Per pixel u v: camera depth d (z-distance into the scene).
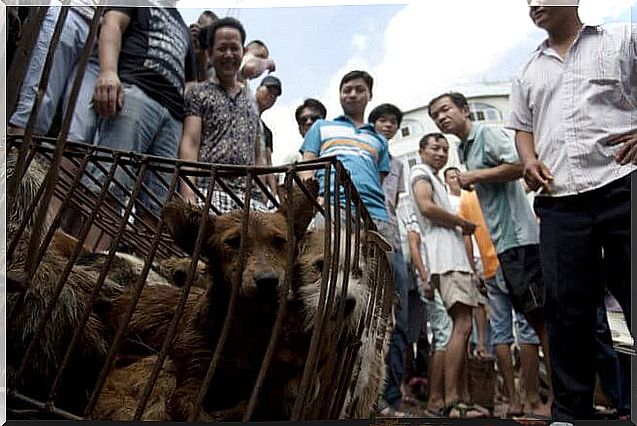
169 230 2.16
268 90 4.34
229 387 2.09
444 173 4.59
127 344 2.42
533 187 3.23
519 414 3.69
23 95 2.79
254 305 2.08
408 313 4.08
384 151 4.16
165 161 2.00
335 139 3.95
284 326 2.10
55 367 2.16
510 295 3.86
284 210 2.34
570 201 3.07
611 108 3.14
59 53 3.33
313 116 4.36
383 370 2.93
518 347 4.25
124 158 2.12
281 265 2.15
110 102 3.47
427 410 3.83
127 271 2.77
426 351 4.14
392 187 4.34
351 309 2.12
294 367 2.09
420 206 4.19
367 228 2.43
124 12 3.67
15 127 2.81
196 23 4.45
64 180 2.66
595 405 3.27
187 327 2.18
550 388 3.73
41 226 1.78
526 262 3.81
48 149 2.04
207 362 2.09
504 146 3.99
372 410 2.76
